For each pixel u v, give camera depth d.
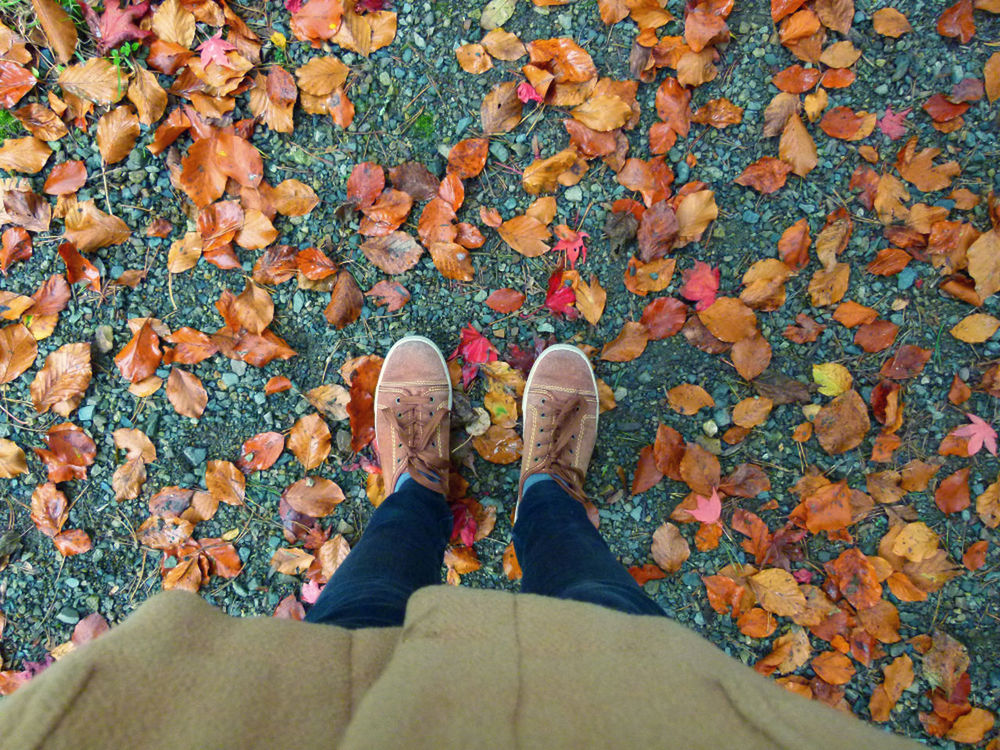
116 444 1.50
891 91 1.44
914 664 1.44
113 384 1.50
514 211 1.48
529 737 0.48
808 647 1.43
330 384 1.50
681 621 1.49
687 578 1.49
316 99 1.46
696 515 1.44
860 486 1.46
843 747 0.47
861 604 1.42
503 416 1.49
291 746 0.48
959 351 1.44
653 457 1.46
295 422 1.50
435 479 1.39
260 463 1.49
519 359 1.50
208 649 0.51
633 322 1.46
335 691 0.52
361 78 1.48
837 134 1.43
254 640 0.53
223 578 1.51
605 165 1.46
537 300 1.48
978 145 1.43
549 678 0.52
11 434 1.50
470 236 1.45
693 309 1.46
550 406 1.44
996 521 1.43
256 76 1.45
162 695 0.47
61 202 1.47
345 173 1.48
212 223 1.45
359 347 1.50
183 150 1.47
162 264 1.49
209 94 1.44
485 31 1.46
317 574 1.48
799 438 1.46
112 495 1.50
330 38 1.44
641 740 0.48
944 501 1.44
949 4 1.42
